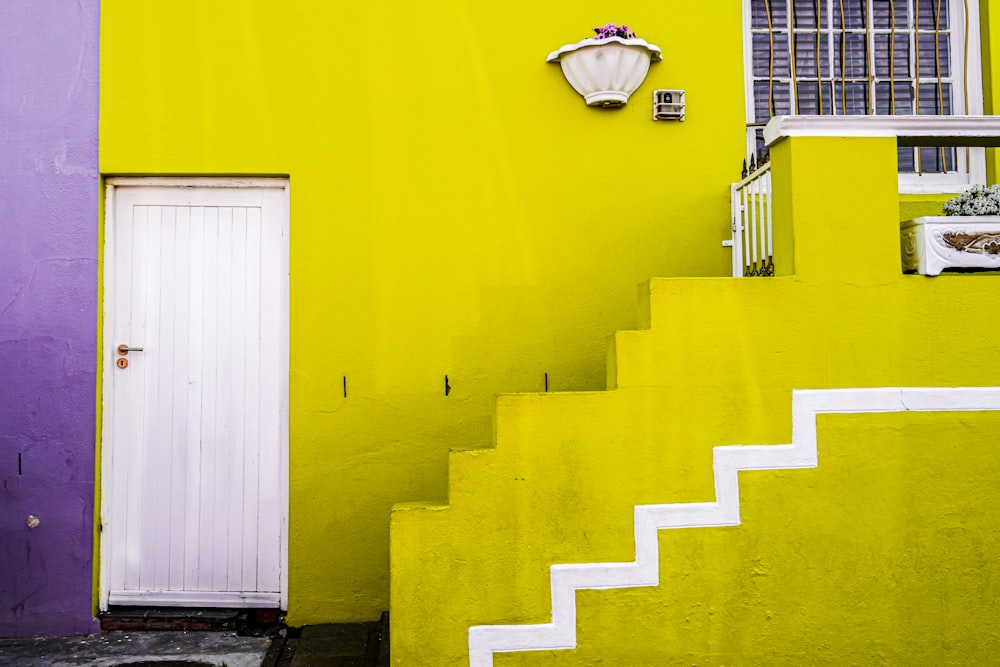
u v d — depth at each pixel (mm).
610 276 4727
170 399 4664
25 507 4520
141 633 4512
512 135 4727
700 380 3617
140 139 4598
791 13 5070
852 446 3645
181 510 4645
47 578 4504
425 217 4676
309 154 4641
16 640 4434
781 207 3801
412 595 3520
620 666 3543
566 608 3541
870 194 3691
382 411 4609
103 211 4641
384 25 4707
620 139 4766
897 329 3680
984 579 3652
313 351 4598
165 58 4625
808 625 3600
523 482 3562
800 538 3611
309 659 4102
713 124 4805
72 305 4559
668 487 3594
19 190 4574
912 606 3637
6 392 4531
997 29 4988
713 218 4777
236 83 4637
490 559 3545
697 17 4836
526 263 4703
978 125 3697
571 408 3584
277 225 4723
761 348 3637
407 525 3529
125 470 4645
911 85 5094
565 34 4777
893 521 3643
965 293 3699
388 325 4633
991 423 3686
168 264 4691
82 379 4543
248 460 4660
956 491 3658
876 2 5086
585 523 3570
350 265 4633
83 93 4602
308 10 4676
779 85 5078
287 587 4598
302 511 4562
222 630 4547
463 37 4734
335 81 4672
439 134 4699
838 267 3670
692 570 3588
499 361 4668
